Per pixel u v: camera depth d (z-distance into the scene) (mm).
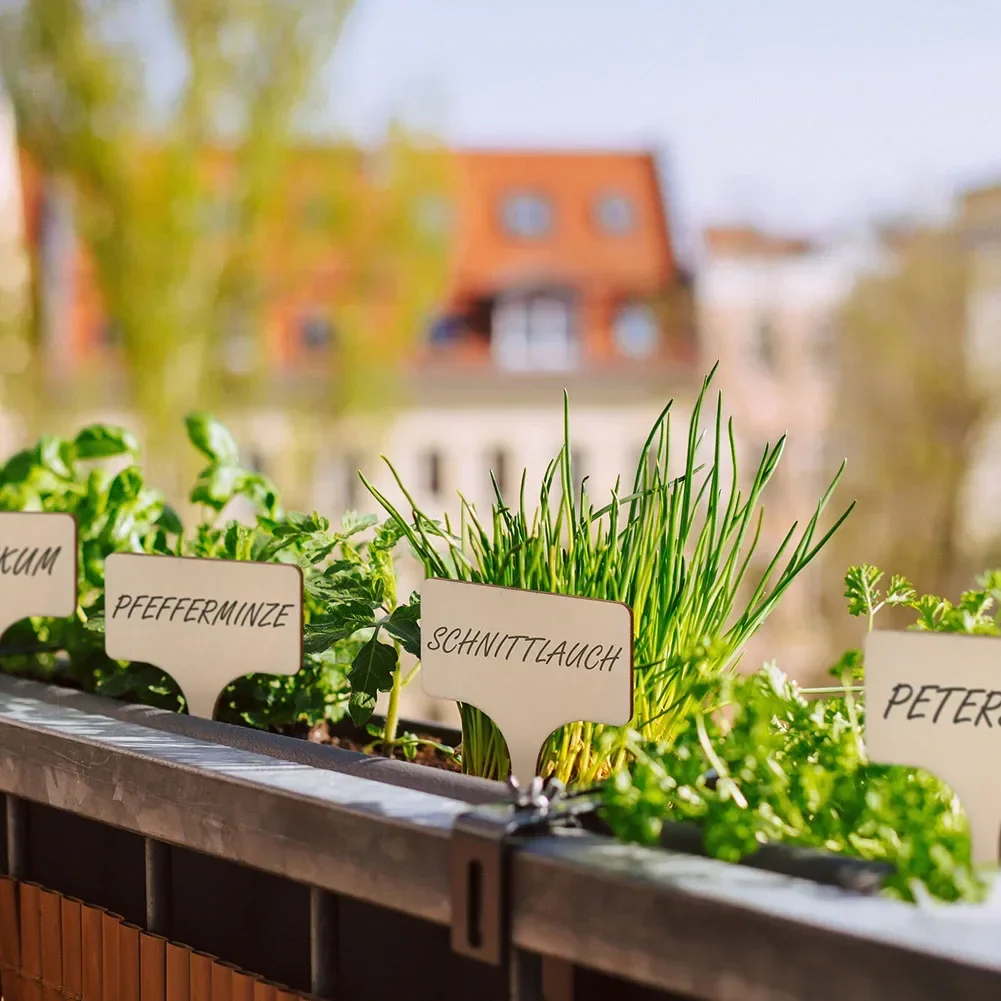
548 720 642
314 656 844
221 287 7676
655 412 12250
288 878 639
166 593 817
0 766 753
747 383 9164
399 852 541
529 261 12594
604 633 625
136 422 7527
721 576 729
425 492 11922
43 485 1082
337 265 8203
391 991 627
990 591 657
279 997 630
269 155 7406
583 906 483
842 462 697
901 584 731
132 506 1013
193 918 713
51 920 751
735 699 526
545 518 725
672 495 716
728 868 481
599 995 543
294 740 691
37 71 6965
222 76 7082
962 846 472
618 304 12539
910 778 567
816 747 583
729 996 443
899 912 432
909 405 7172
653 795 500
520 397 12203
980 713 519
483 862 508
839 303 7539
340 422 8352
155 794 649
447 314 12391
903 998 403
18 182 7637
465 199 12844
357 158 8070
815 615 6582
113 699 813
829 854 495
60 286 7703
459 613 676
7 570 933
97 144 7035
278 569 780
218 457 1038
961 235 7031
